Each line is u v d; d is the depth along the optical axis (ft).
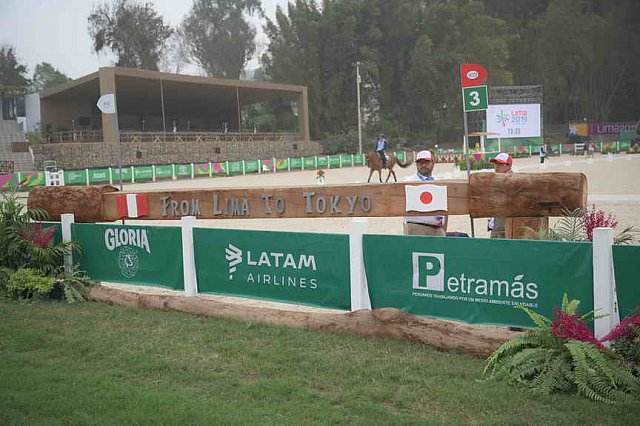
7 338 20.36
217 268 22.70
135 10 260.21
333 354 17.39
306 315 19.98
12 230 27.04
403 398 14.10
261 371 16.42
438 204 20.53
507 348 15.19
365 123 249.14
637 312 14.39
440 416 13.25
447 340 17.02
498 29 271.08
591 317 15.58
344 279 19.72
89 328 21.33
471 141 232.73
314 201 22.65
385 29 249.34
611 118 310.45
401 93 256.52
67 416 14.06
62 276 26.50
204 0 290.76
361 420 13.10
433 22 249.34
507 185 19.42
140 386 15.80
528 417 12.92
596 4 304.91
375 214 21.57
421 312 18.38
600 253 15.28
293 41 246.06
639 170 100.83
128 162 141.18
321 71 245.86
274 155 175.63
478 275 17.25
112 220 27.25
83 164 134.10
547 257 16.16
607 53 285.64
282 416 13.48
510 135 202.59
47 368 17.44
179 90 167.84
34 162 129.49
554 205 19.04
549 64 274.16
